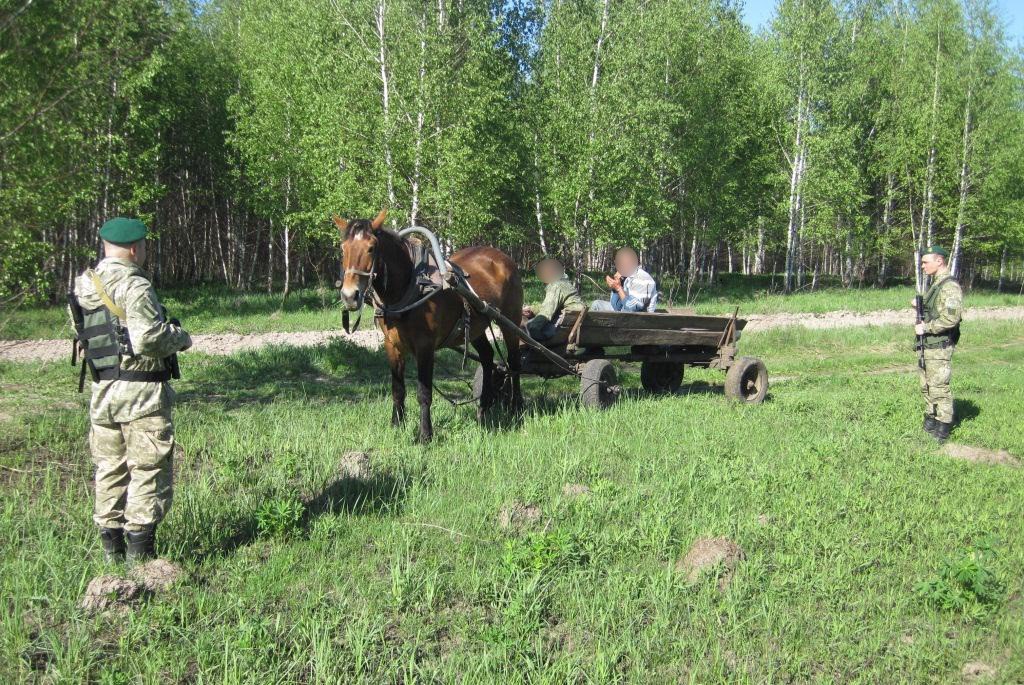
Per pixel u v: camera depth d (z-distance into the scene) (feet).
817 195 116.67
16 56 25.93
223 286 111.34
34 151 28.63
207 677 11.12
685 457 22.80
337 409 28.50
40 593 13.09
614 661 11.89
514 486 19.20
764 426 27.25
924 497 19.97
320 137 75.36
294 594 13.74
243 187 105.09
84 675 11.06
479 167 78.02
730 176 117.70
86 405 28.86
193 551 15.21
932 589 14.42
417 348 23.67
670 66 103.45
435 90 73.15
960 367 49.83
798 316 82.53
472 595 13.80
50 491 18.04
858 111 127.44
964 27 121.39
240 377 38.68
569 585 14.20
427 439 23.43
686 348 34.19
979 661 12.73
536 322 28.94
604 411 28.53
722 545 15.60
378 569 14.90
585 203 91.09
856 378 41.83
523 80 96.99
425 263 23.34
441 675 11.57
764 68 120.88
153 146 79.71
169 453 14.30
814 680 11.85
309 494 18.62
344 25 77.66
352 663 11.65
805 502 18.86
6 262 44.55
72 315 14.21
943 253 27.25
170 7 70.44
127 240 13.80
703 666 12.00
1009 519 18.72
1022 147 121.19
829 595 14.24
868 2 129.49
